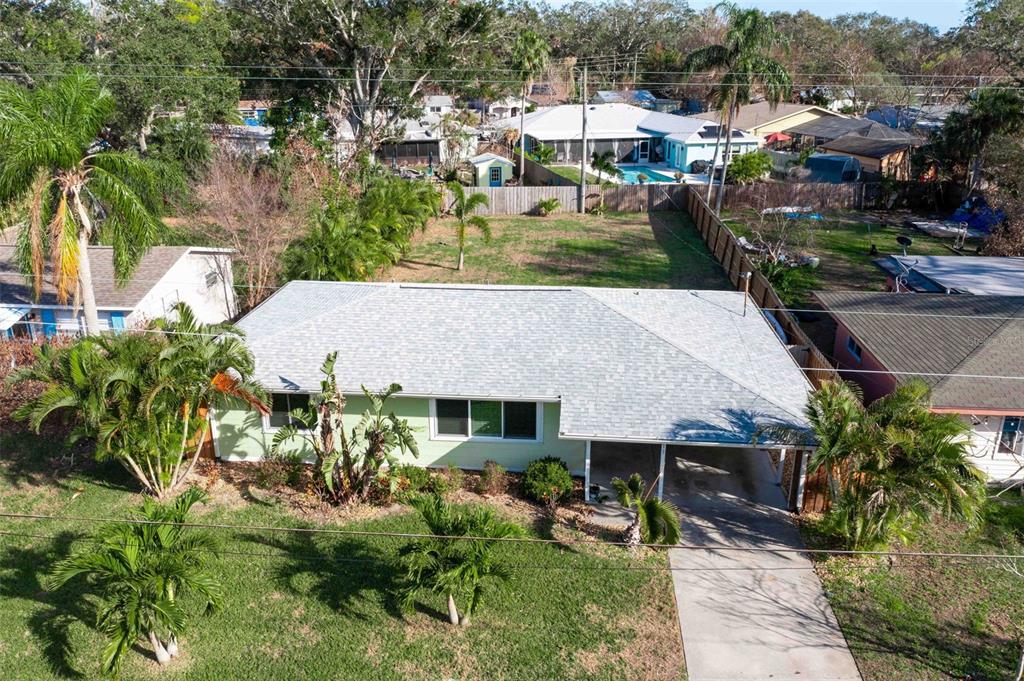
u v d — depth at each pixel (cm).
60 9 4019
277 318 2125
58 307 2381
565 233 4197
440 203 4241
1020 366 1920
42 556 1611
